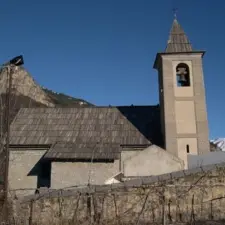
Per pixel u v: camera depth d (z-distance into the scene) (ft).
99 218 49.39
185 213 49.16
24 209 50.52
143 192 50.34
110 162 82.48
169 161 80.38
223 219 48.80
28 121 99.96
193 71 91.71
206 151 85.51
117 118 99.91
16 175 88.99
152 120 98.07
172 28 98.63
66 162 82.74
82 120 99.66
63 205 50.52
